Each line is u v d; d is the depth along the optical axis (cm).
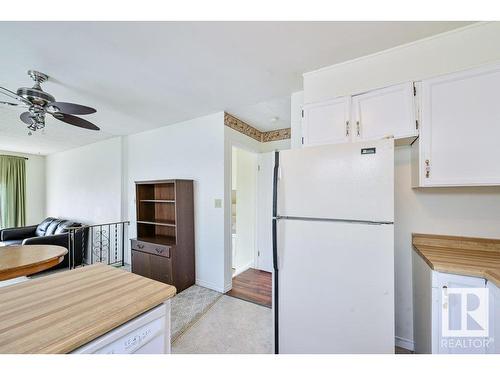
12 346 63
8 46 150
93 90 221
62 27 133
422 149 145
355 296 133
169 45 153
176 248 278
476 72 131
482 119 130
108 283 104
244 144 327
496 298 107
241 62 175
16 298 89
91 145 451
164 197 340
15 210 543
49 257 195
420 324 155
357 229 133
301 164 149
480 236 157
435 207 170
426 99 145
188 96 238
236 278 331
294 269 149
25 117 197
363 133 164
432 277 126
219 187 287
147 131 364
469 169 132
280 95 237
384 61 162
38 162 586
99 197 432
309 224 146
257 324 213
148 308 87
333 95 179
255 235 374
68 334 68
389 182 128
